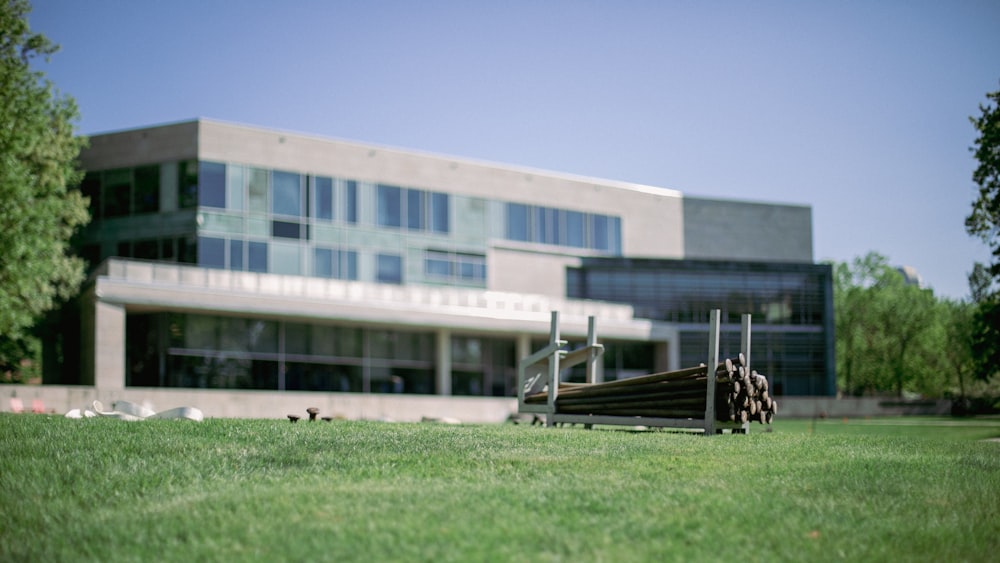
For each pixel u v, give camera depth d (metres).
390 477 10.41
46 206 36.03
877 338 80.75
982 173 34.72
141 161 49.47
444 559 7.21
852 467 11.58
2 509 9.15
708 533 8.08
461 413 45.88
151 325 44.09
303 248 51.31
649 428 21.22
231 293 43.75
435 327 50.84
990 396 73.62
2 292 34.28
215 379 44.59
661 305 62.91
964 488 10.41
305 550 7.44
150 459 11.52
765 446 14.07
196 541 7.82
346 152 53.53
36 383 46.53
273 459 11.59
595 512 8.71
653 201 67.81
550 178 62.19
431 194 56.66
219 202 48.88
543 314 54.12
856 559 7.57
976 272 75.12
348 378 48.97
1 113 34.28
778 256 72.88
